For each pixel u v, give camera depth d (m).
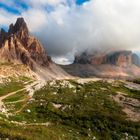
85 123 96.62
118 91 166.62
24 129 59.81
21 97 141.38
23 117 93.56
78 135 83.12
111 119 101.50
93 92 150.75
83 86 174.88
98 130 91.50
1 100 132.12
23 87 185.88
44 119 99.75
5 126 56.44
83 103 123.50
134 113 113.31
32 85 194.62
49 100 128.75
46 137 59.41
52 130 75.25
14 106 117.06
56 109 113.12
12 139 43.31
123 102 130.88
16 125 62.16
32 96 144.88
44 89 164.25
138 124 97.88
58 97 137.12
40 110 111.56
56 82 187.12
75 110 111.50
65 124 95.81
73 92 151.75
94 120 99.44
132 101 134.00
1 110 100.56
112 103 126.69
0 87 183.88
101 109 115.38
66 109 112.94
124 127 94.56
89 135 85.88
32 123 85.31
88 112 109.31
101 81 199.00
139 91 174.50
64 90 157.12
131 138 87.06
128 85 193.75
